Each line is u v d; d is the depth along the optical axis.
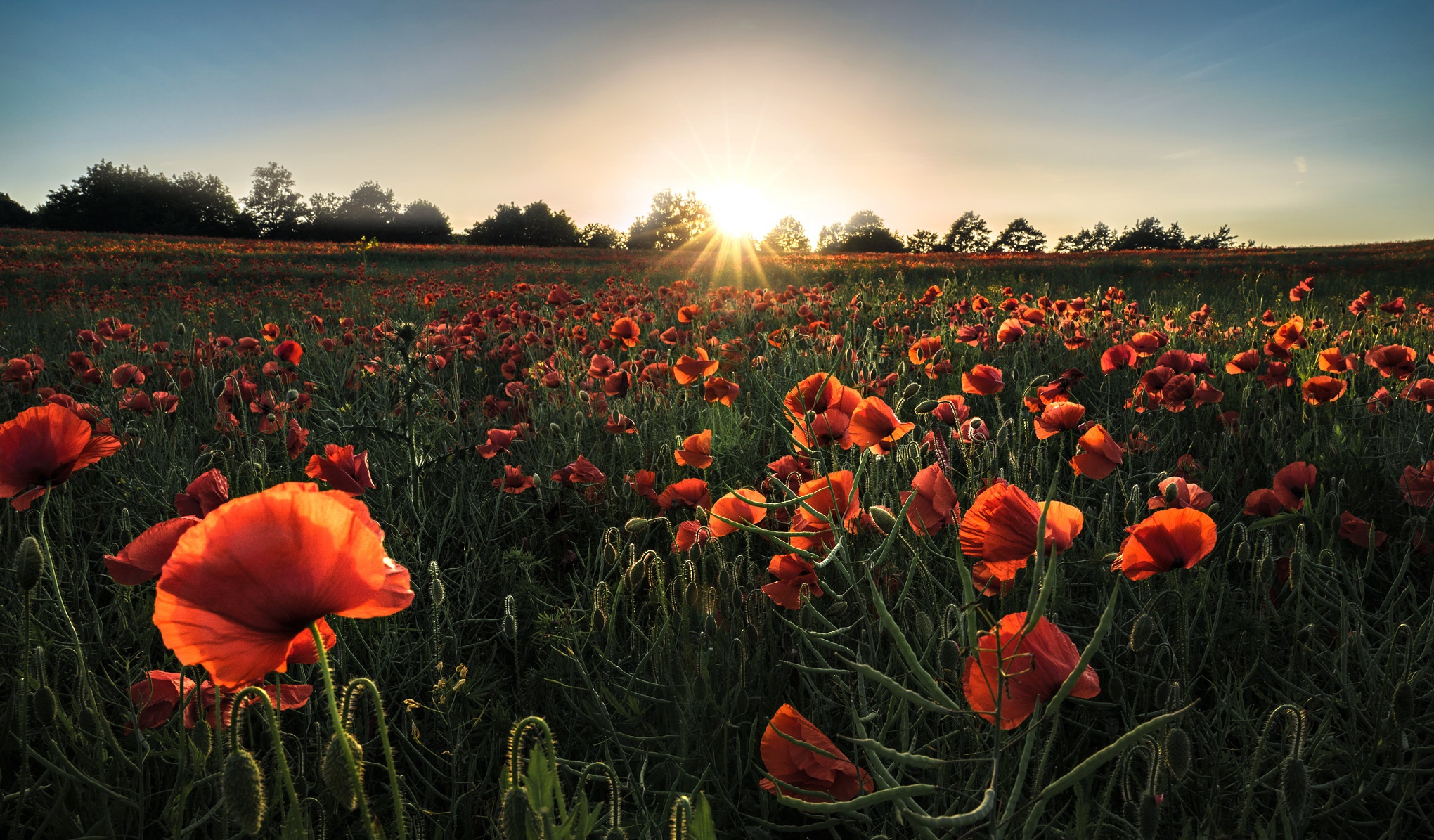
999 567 1.31
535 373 5.21
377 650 2.08
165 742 1.67
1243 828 1.28
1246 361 3.91
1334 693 1.83
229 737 0.95
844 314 8.24
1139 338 4.20
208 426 4.27
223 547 0.80
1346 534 2.30
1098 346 6.03
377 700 0.87
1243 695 1.88
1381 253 48.16
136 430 3.46
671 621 2.03
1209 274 23.69
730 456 3.64
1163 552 1.35
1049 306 7.25
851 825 1.45
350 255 42.56
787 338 6.74
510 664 2.28
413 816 1.48
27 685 1.38
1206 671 1.96
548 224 124.38
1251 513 2.53
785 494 2.38
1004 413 4.50
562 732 1.88
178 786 1.41
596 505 3.08
